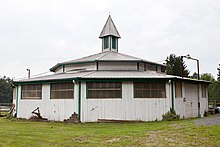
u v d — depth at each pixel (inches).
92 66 751.7
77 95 641.6
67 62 802.2
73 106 647.8
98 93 642.2
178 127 454.9
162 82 660.1
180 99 696.4
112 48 888.9
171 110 652.7
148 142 336.2
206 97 879.1
